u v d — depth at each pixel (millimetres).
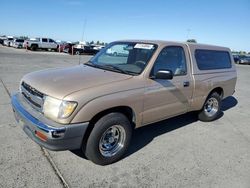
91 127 3447
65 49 37094
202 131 5359
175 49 4609
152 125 5461
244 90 11797
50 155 3793
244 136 5289
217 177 3592
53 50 39781
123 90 3578
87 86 3361
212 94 5816
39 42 37875
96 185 3188
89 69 4242
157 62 4164
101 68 4301
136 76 3889
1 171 3285
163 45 4344
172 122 5770
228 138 5098
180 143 4652
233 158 4215
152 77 4027
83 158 3785
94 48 37812
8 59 18609
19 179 3154
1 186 2994
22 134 4430
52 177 3260
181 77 4656
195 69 5031
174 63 4562
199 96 5219
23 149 3902
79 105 3129
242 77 18266
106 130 3508
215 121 6168
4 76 10398
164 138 4824
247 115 7062
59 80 3541
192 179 3492
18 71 12352
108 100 3365
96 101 3254
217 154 4320
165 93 4270
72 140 3178
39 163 3551
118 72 4047
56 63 18312
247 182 3529
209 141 4859
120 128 3695
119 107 3641
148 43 4434
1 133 4414
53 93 3188
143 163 3818
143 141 4613
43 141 3133
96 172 3467
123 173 3502
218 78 5703
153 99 4059
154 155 4102
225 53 6238
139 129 5180
